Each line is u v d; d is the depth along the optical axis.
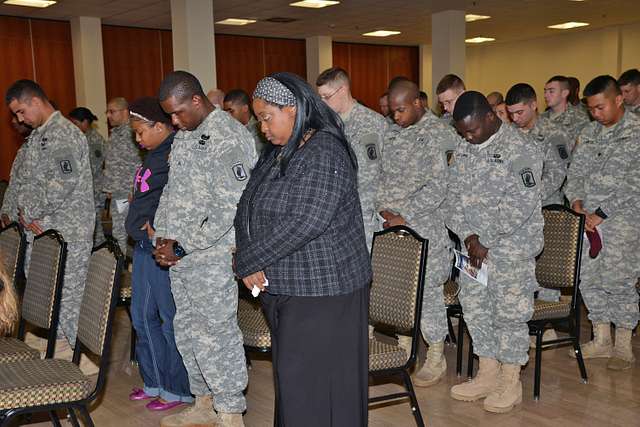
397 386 3.44
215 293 2.64
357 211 2.03
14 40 9.87
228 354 2.73
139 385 3.54
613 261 3.55
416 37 12.89
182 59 7.97
